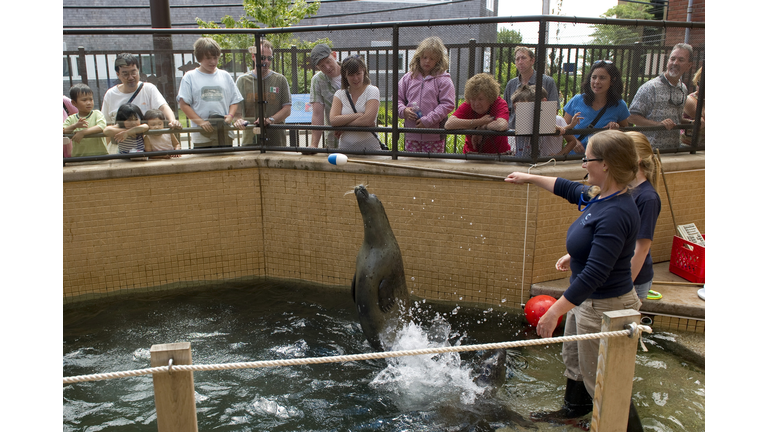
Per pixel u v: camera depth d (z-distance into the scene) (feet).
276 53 20.49
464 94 18.07
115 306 18.75
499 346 9.06
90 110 19.58
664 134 19.43
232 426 11.96
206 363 14.73
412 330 15.23
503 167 17.81
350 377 13.89
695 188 19.58
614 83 17.81
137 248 20.22
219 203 20.74
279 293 19.84
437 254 19.08
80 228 19.48
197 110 20.54
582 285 10.09
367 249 14.49
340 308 18.37
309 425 11.96
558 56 17.21
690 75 19.16
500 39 17.37
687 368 14.16
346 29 19.22
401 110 19.06
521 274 18.10
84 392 13.33
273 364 8.54
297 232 20.93
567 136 18.10
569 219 17.98
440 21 17.75
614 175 10.06
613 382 9.05
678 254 18.30
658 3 39.42
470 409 12.39
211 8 60.95
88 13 59.00
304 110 20.77
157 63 19.89
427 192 18.67
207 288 20.47
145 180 19.77
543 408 12.37
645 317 16.62
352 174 19.58
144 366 14.56
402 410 12.42
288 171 20.44
